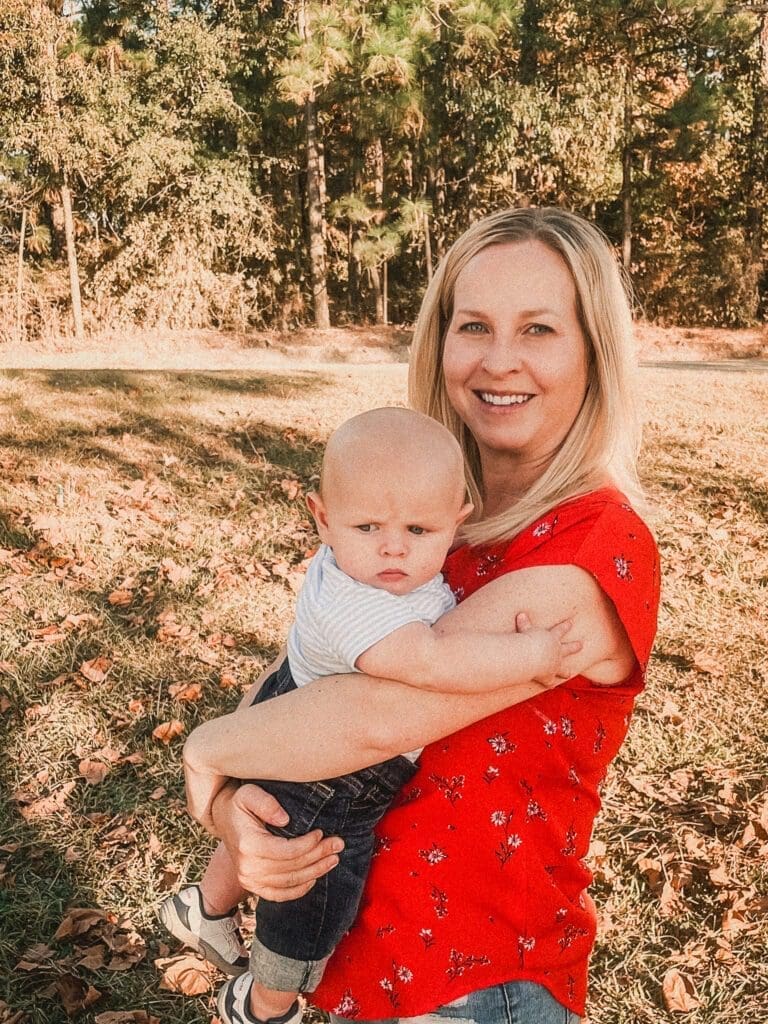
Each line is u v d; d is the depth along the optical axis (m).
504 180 25.03
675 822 3.60
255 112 24.98
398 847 1.43
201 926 1.85
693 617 5.27
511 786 1.38
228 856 1.83
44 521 6.37
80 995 2.86
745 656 4.86
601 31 23.52
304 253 27.75
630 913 3.17
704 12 22.58
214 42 23.56
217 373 12.82
